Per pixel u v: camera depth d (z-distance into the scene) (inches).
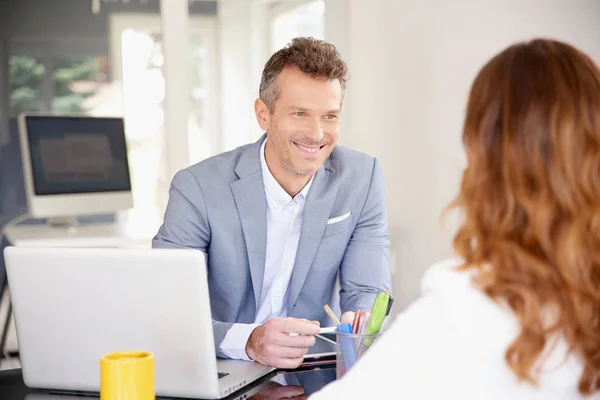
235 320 81.6
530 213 35.1
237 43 204.4
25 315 61.2
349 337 57.9
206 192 79.0
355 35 167.9
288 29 198.8
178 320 57.2
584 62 36.2
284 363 64.6
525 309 34.7
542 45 36.8
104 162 161.8
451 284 36.7
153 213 193.8
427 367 36.1
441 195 148.9
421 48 153.4
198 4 201.9
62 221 162.2
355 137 170.7
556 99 35.1
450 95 146.6
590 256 35.2
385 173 165.2
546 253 35.3
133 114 194.2
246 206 79.0
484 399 35.5
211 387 58.2
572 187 34.7
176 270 56.1
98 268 57.9
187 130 169.5
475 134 37.1
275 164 78.8
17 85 191.3
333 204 81.7
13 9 190.7
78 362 61.0
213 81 204.7
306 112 74.7
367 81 167.3
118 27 193.6
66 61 193.0
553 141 34.9
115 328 58.9
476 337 35.4
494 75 37.0
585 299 34.9
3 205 189.5
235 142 207.8
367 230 84.6
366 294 80.9
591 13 121.0
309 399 38.2
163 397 59.9
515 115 35.7
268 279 82.4
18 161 191.0
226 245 79.0
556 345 35.3
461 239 38.0
